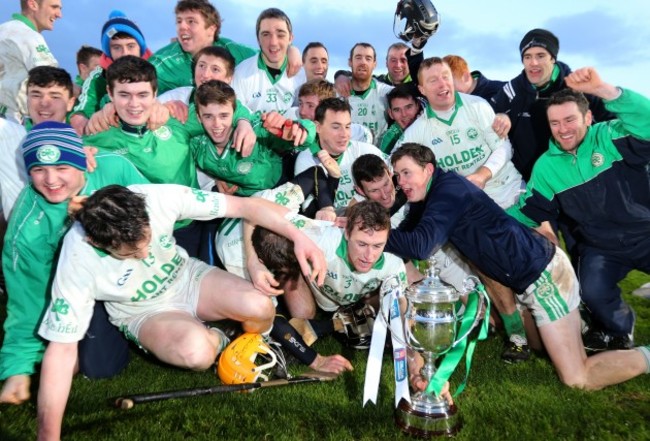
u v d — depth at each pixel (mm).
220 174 4141
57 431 2465
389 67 6664
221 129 3783
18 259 3096
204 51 4461
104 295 2918
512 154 5074
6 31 5039
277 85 5359
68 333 2594
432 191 3504
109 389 3119
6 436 2551
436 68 4586
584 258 3951
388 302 2908
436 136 4832
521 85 5043
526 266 3287
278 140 4062
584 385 3186
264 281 3234
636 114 3469
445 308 2787
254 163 4117
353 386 3145
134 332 3229
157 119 3641
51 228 3064
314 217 4195
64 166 2867
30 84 3887
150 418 2746
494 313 4125
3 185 3416
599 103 4797
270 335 3361
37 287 3146
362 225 3000
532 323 3752
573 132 3717
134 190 2998
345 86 6406
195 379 3277
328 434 2633
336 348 3844
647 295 5109
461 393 3076
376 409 2875
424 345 2785
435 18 5789
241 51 5742
